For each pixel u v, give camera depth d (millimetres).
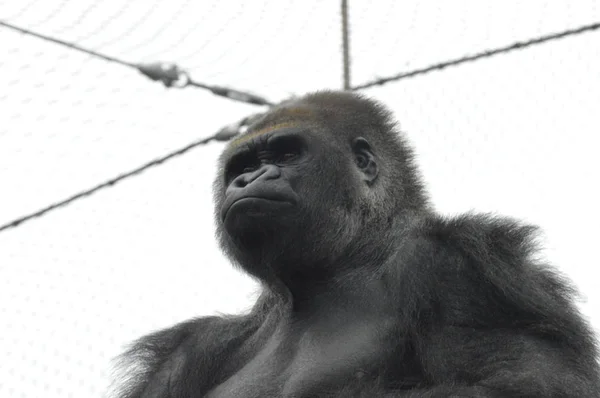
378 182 14148
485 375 12008
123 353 14711
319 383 12766
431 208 14445
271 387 13039
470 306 12562
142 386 14258
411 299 12852
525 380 11695
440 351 12383
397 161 14523
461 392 11625
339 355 12945
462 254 12859
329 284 13672
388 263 13547
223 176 14398
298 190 13586
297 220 13438
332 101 14773
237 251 13883
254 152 14008
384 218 13969
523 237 13086
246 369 13508
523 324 12391
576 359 12203
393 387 12523
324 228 13609
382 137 14617
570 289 13047
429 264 12938
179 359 14234
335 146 14062
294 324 13570
